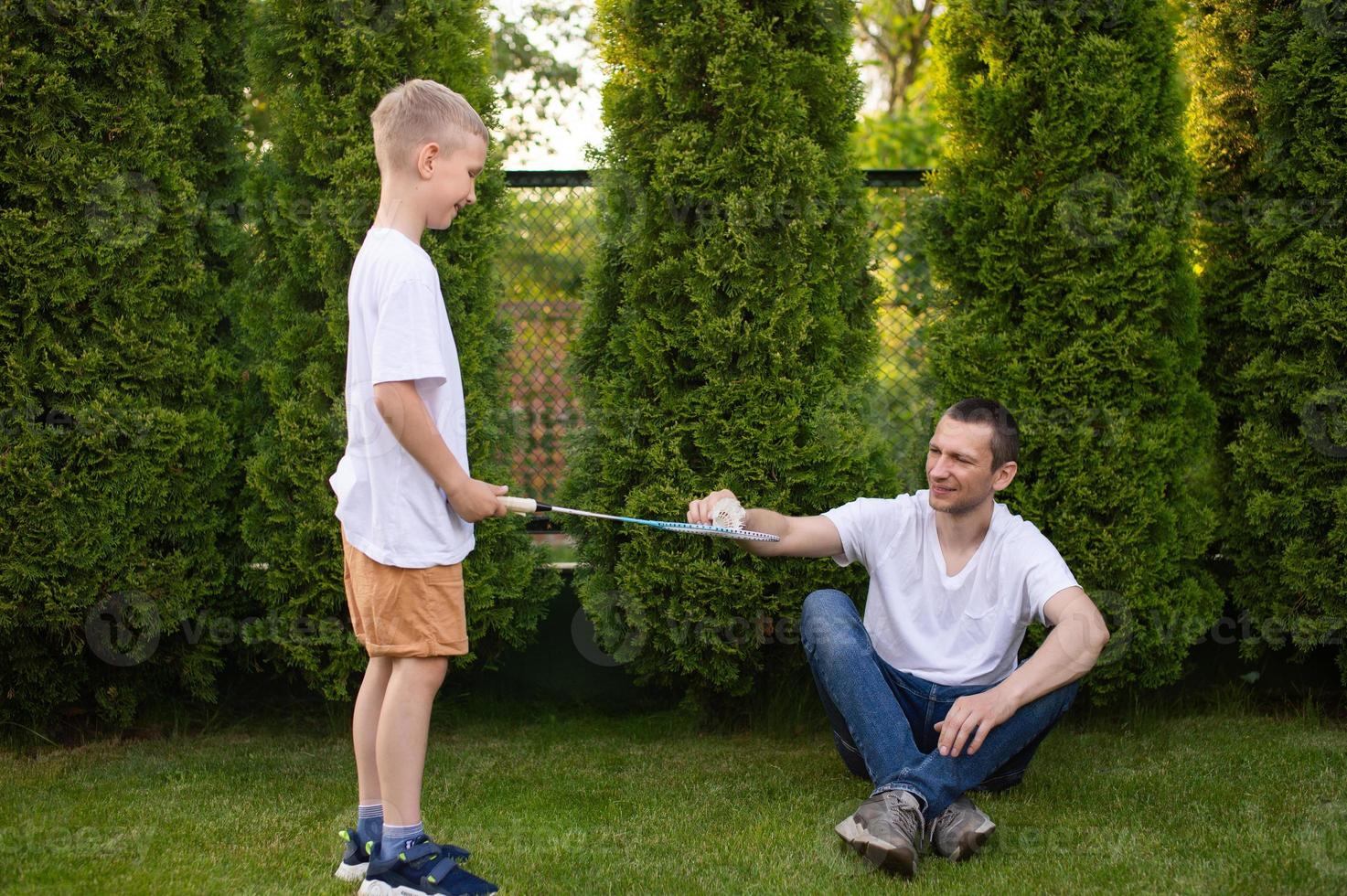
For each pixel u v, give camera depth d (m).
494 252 3.60
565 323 4.08
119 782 3.05
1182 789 2.91
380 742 2.09
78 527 3.22
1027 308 3.51
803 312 3.42
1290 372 3.48
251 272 3.56
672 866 2.37
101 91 3.29
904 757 2.48
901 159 8.60
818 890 2.21
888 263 3.99
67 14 3.17
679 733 3.69
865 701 2.52
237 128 3.61
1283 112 3.52
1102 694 3.58
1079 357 3.44
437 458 2.04
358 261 2.17
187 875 2.28
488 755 3.42
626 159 3.53
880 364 4.00
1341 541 3.41
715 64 3.36
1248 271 3.69
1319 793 2.85
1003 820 2.67
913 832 2.31
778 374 3.42
